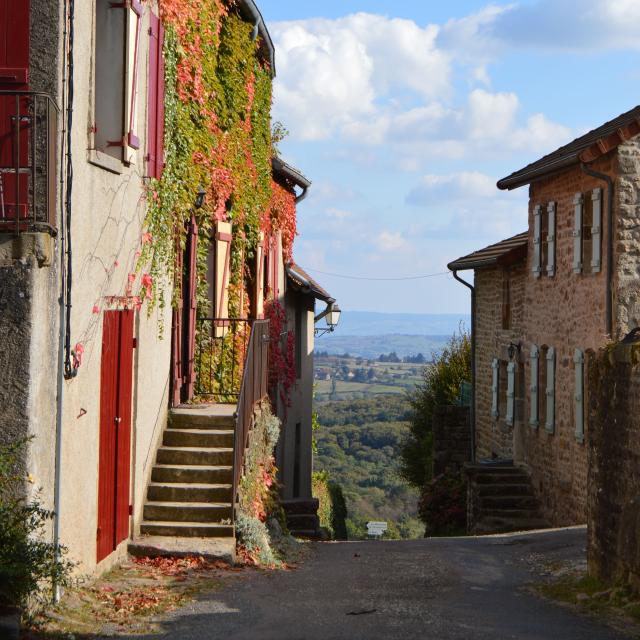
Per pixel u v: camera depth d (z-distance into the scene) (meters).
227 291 17.58
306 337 28.02
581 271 19.39
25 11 8.58
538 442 22.45
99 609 9.01
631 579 10.52
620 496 10.94
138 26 10.64
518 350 24.50
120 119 10.16
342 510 33.75
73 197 9.01
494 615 9.82
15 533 7.75
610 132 17.50
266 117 20.52
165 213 12.76
